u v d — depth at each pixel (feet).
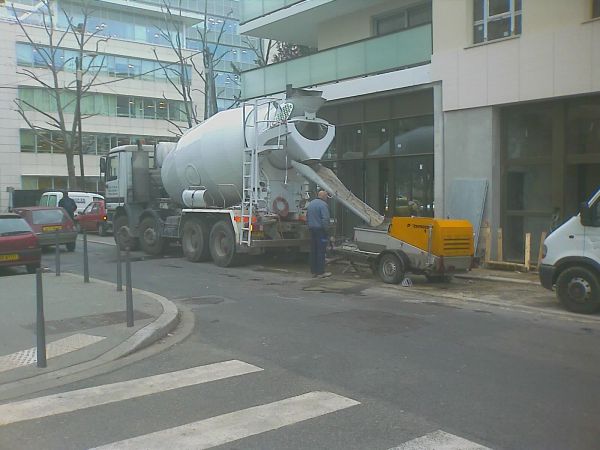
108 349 22.17
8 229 42.86
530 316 29.04
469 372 19.60
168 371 20.06
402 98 54.60
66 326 25.34
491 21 47.44
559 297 30.09
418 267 37.35
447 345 23.13
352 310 30.22
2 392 17.93
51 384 18.74
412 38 53.93
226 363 20.92
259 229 44.83
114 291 33.73
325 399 17.01
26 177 158.71
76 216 84.58
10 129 155.84
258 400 16.99
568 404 16.55
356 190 60.23
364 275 42.78
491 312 29.94
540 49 43.65
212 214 48.93
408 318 28.25
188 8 184.65
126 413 16.06
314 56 63.62
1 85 153.69
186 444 13.92
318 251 42.27
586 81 41.37
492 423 15.14
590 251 29.01
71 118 163.63
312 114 44.19
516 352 22.15
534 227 46.42
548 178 45.42
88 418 15.71
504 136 47.78
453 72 49.29
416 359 21.13
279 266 48.60
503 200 47.93
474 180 48.01
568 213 44.21
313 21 68.64
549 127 45.01
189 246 51.57
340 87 59.26
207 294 35.12
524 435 14.37
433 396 17.22
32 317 26.99
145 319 26.50
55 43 158.51
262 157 45.19
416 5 59.06
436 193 50.90
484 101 47.21
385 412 15.94
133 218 59.21
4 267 46.98
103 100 169.17
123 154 59.77
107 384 18.66
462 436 14.29
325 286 38.09
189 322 27.55
